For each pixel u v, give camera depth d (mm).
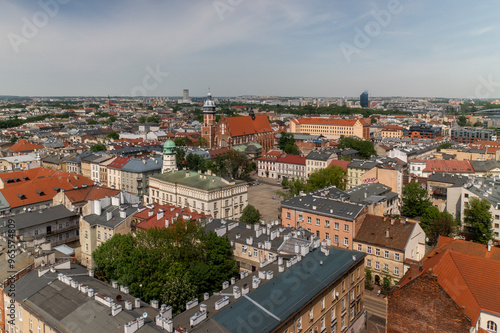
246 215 154875
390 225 119500
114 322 60344
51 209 130125
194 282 85188
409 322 71875
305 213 133875
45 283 73125
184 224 96500
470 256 78875
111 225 117125
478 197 146750
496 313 69875
